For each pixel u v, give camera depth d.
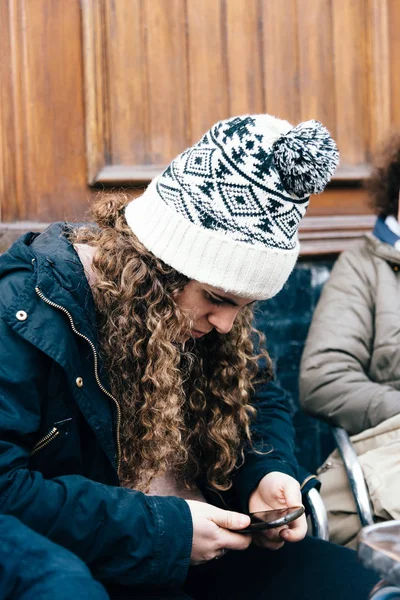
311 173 1.29
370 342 2.17
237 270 1.32
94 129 2.24
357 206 2.66
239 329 1.53
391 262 2.20
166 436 1.37
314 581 1.42
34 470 1.31
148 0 2.31
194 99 2.40
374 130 2.66
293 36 2.54
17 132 2.15
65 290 1.28
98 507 1.21
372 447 1.96
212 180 1.31
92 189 2.26
